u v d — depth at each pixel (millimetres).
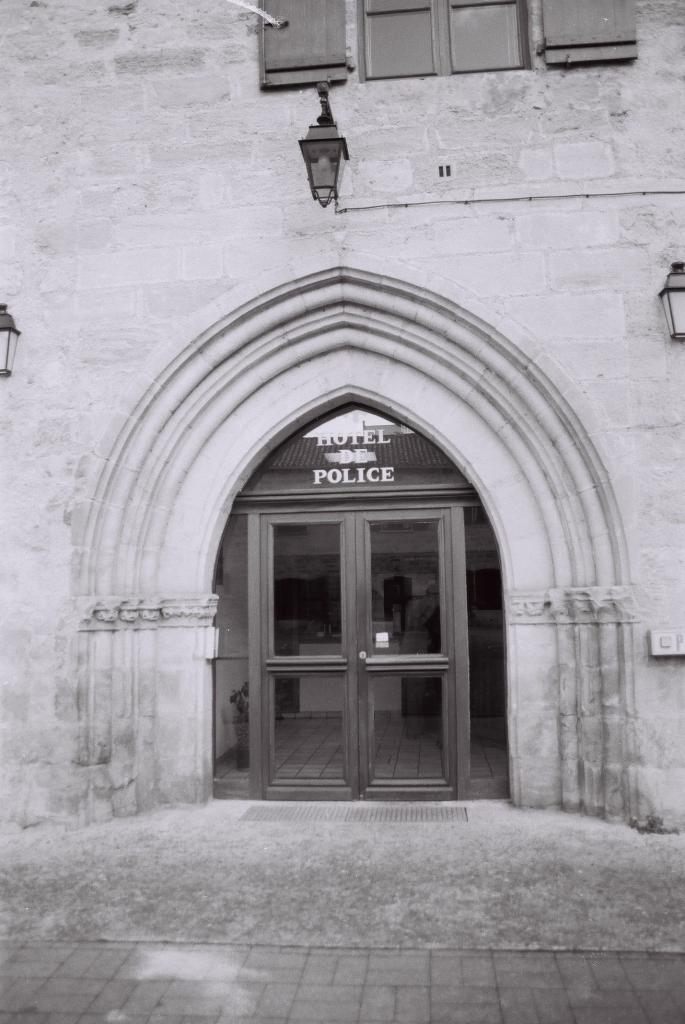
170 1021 3238
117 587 6082
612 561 5703
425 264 5992
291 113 6230
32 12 6492
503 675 6285
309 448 6539
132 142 6316
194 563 6273
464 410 6160
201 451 6309
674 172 5934
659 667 5555
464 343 5969
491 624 6328
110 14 6441
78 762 5773
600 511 5750
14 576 6051
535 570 6012
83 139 6348
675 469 5684
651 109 5996
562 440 5812
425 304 5992
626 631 5566
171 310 6160
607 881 4531
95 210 6285
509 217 5969
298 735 6355
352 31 6312
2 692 5961
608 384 5781
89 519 6012
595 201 5926
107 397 6137
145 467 6156
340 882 4578
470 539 6387
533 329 5875
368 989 3467
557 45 6031
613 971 3588
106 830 5629
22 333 6250
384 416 6492
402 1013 3283
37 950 3854
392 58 6391
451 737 6219
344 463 6480
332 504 6477
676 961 3672
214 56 6344
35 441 6137
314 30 6238
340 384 6297
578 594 5711
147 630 6145
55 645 5934
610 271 5871
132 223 6246
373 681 6340
